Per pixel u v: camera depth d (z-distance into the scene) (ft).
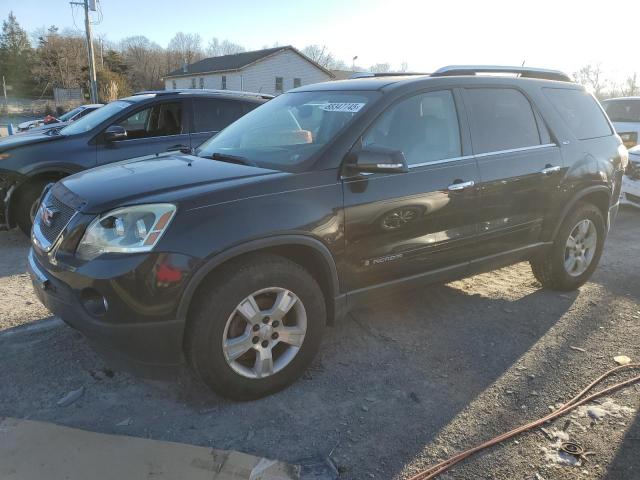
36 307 14.03
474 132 12.98
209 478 8.13
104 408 9.85
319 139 11.23
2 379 10.64
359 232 10.84
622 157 16.74
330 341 12.68
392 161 10.19
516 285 16.69
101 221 9.16
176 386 10.61
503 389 10.76
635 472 8.48
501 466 8.57
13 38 263.90
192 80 174.60
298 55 156.35
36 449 8.61
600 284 16.83
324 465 8.53
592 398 10.43
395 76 13.97
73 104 163.53
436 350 12.34
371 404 10.19
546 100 14.87
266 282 9.75
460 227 12.53
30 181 20.27
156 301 8.83
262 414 9.82
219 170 10.64
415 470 8.47
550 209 14.53
